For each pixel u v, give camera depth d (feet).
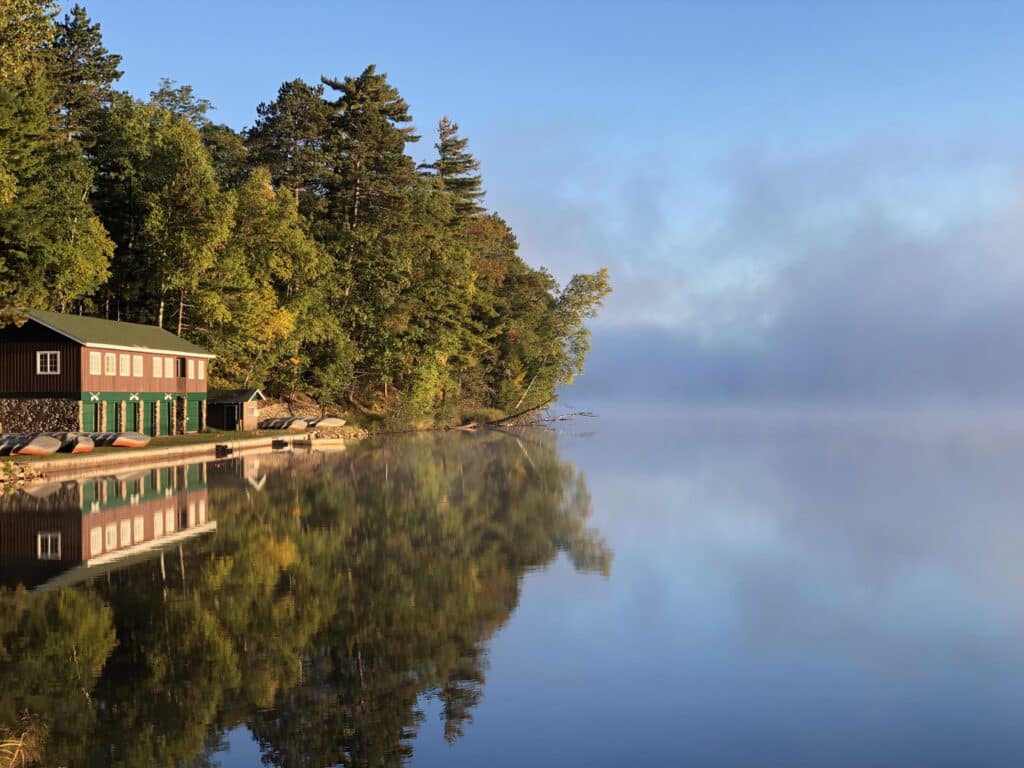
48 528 97.45
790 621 65.46
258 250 247.91
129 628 59.98
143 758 40.16
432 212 323.78
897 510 126.52
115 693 48.16
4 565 79.46
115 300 251.19
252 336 246.06
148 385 209.56
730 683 51.65
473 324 334.85
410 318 299.79
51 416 185.16
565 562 86.12
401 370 302.45
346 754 41.06
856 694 49.98
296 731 43.47
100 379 191.11
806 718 46.39
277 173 315.58
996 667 54.85
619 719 45.88
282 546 89.86
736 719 46.09
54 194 200.64
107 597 68.08
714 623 64.59
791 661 55.93
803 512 123.54
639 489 150.20
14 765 39.09
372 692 49.01
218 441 212.64
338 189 304.91
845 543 98.63
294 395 292.40
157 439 208.33
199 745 41.57
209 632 59.41
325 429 267.18
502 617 65.05
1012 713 47.26
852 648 58.75
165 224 226.99
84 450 167.84
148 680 50.16
